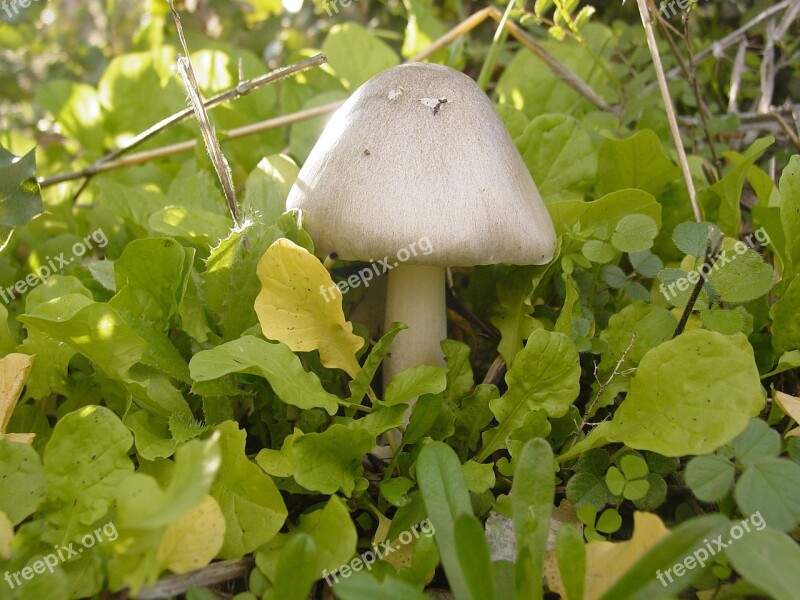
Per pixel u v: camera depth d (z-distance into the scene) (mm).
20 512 147
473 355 243
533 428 173
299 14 425
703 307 186
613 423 164
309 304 173
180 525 132
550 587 149
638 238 193
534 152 238
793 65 297
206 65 314
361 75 307
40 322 157
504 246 175
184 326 186
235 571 152
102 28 529
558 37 256
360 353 209
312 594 161
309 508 172
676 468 178
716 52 289
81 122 329
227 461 155
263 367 159
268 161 230
